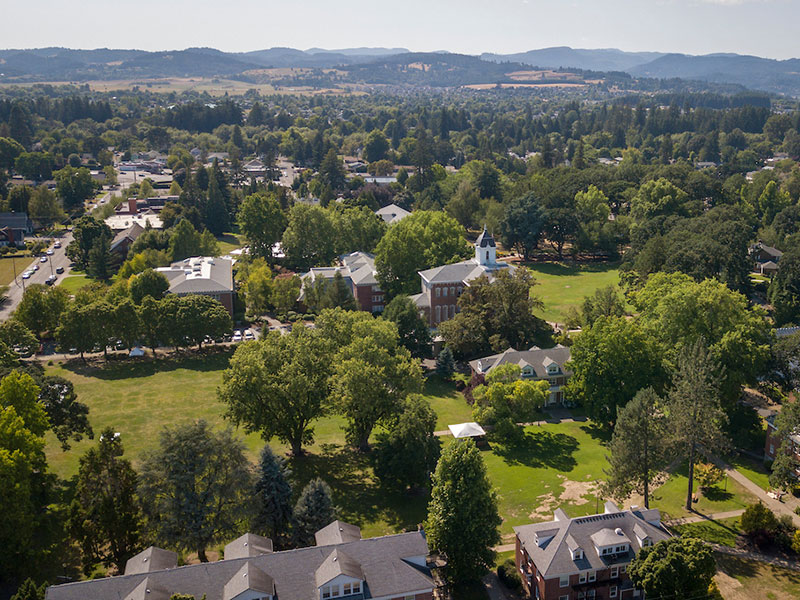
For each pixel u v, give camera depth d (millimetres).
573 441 100875
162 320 135125
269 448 73750
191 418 107812
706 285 110375
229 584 56094
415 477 82750
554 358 115312
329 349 100438
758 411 104625
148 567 58125
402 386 97188
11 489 65500
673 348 106062
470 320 129875
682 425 77875
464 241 181000
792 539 72000
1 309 160500
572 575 62938
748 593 65688
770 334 107812
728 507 80688
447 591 67438
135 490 68500
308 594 56781
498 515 72375
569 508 80938
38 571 65812
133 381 123562
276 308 166625
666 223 182125
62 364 131875
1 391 78812
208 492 69000
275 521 71188
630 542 64812
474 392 107125
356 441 96250
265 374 88625
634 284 158375
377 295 162750
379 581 58438
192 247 195750
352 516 80375
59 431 88438
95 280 185625
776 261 183375
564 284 182375
